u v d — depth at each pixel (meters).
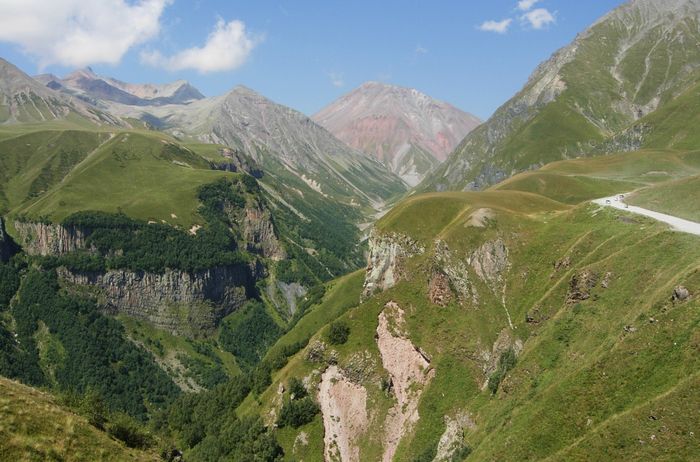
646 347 76.31
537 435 78.62
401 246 162.75
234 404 166.62
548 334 105.06
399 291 147.38
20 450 55.66
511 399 99.06
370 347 140.12
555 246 142.62
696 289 78.25
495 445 84.38
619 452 65.00
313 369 142.25
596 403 75.81
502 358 117.19
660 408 65.19
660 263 96.44
